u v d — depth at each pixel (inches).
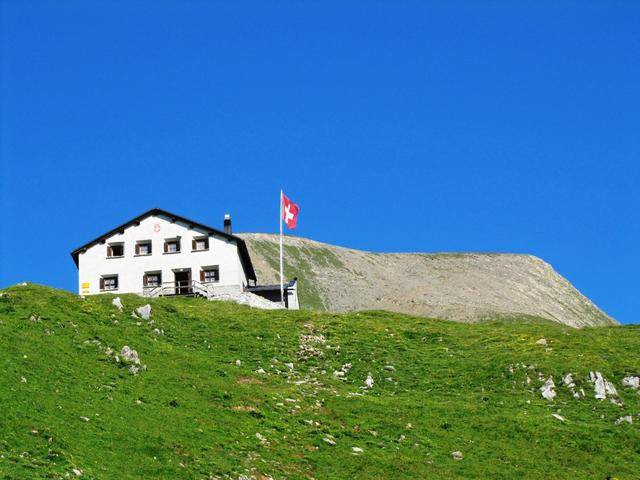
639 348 5871.1
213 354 5315.0
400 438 4227.4
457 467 3966.5
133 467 3218.5
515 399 4970.5
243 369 5039.4
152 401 4003.4
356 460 3848.4
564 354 5551.2
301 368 5329.7
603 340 6077.8
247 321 6127.0
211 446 3646.7
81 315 5187.0
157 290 7721.5
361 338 5949.8
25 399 3533.5
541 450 4244.6
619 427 4579.2
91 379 4065.0
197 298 6948.8
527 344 5797.2
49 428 3314.5
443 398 4963.1
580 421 4685.0
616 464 4141.2
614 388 5068.9
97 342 4662.9
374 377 5270.7
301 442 3976.4
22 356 4057.6
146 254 7869.1
